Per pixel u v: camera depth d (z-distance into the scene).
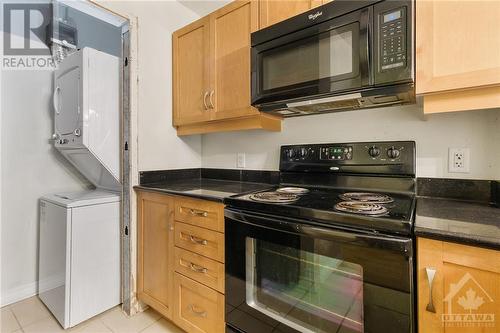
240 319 1.24
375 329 0.86
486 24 0.90
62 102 1.90
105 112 1.79
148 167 1.91
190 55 1.91
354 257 0.89
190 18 2.21
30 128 2.06
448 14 0.96
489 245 0.69
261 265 1.17
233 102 1.64
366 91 1.14
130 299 1.80
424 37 1.00
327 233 0.94
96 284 1.75
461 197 1.20
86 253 1.70
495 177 1.14
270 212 1.11
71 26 2.11
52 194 2.01
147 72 1.88
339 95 1.21
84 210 1.69
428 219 0.88
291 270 1.07
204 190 1.57
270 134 1.87
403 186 1.31
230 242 1.25
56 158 2.18
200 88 1.84
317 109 1.50
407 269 0.80
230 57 1.65
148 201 1.75
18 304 1.93
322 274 0.98
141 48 1.84
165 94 2.01
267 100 1.41
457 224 0.82
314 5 1.32
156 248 1.69
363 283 0.88
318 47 1.23
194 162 2.27
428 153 1.28
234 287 1.25
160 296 1.67
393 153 1.33
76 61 1.75
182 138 2.15
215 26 1.73
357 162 1.43
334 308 0.96
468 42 0.93
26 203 2.04
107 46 2.38
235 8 1.62
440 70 0.97
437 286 0.77
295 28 1.28
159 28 1.96
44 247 1.86
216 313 1.36
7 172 1.96
